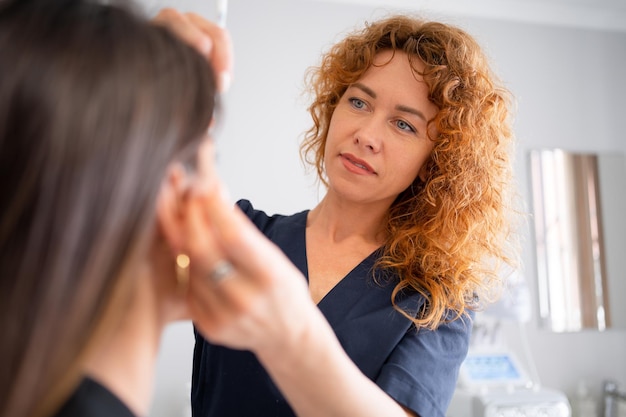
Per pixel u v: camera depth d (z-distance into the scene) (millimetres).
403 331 980
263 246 472
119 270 398
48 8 420
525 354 2705
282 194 2518
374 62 1044
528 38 2867
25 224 377
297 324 526
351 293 1019
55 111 382
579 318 2775
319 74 1241
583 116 2893
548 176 2811
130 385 448
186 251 464
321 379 590
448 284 1024
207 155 470
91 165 383
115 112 395
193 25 605
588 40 2945
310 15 2615
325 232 1086
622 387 2770
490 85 1068
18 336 376
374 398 662
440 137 1032
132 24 441
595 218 2830
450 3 2768
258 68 2547
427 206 1077
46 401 388
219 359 998
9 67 389
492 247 1110
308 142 1273
